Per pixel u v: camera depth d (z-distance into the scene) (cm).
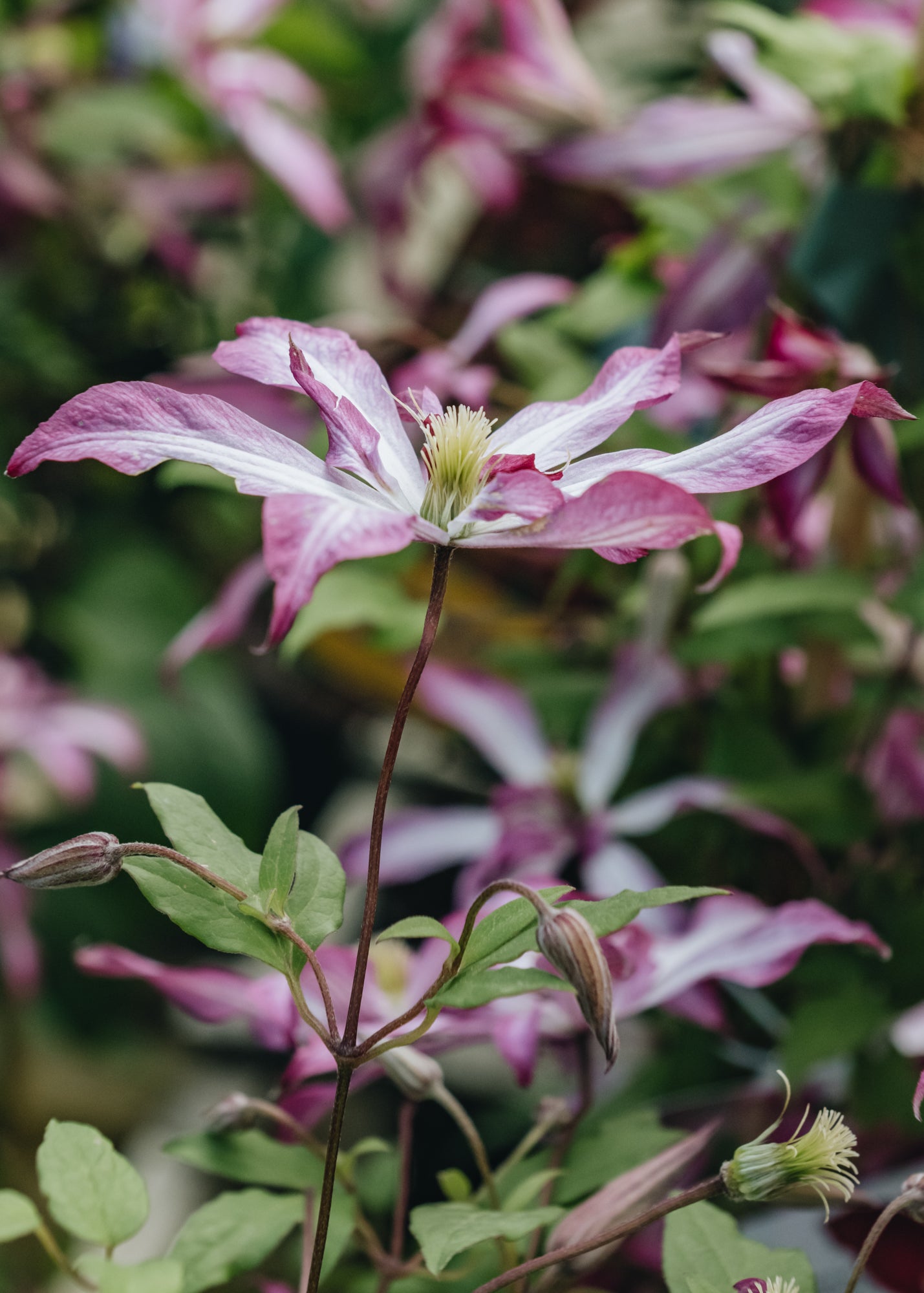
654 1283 59
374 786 119
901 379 67
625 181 68
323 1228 47
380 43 123
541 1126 55
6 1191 49
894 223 65
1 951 107
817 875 62
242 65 100
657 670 66
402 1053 52
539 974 46
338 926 48
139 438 46
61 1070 117
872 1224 56
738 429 48
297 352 47
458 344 71
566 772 66
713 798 64
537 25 73
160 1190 109
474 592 86
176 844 48
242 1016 57
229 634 69
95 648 111
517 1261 52
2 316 107
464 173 93
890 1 69
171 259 108
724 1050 68
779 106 67
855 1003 62
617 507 45
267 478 47
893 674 68
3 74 106
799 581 63
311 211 96
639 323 82
